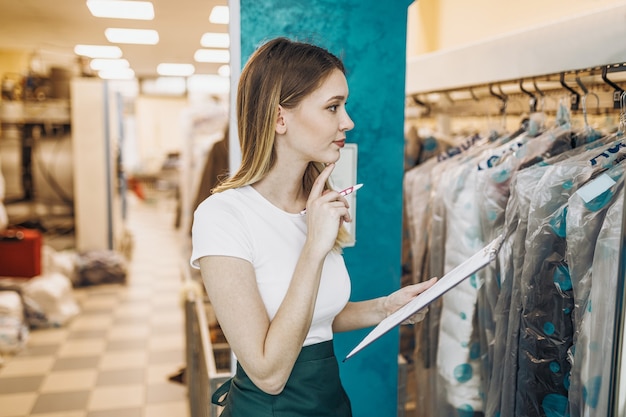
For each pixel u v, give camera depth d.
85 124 6.53
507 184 1.90
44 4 2.29
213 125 7.14
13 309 4.72
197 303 2.98
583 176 1.54
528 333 1.62
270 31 1.83
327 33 1.90
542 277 1.59
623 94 1.59
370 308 1.55
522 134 2.07
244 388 1.33
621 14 1.59
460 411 1.99
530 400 1.63
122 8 2.35
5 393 3.85
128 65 4.20
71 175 6.58
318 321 1.38
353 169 1.99
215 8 2.33
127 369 4.26
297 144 1.31
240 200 1.33
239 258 1.26
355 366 2.11
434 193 2.26
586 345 1.42
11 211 6.44
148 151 17.09
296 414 1.32
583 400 1.43
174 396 3.84
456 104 2.77
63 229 6.68
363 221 2.04
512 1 2.46
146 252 8.41
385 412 2.17
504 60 2.18
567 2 2.06
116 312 5.59
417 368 2.34
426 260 2.47
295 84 1.27
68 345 4.72
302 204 1.43
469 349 1.97
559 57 1.86
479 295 1.93
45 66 6.56
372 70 1.96
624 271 1.14
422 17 3.57
